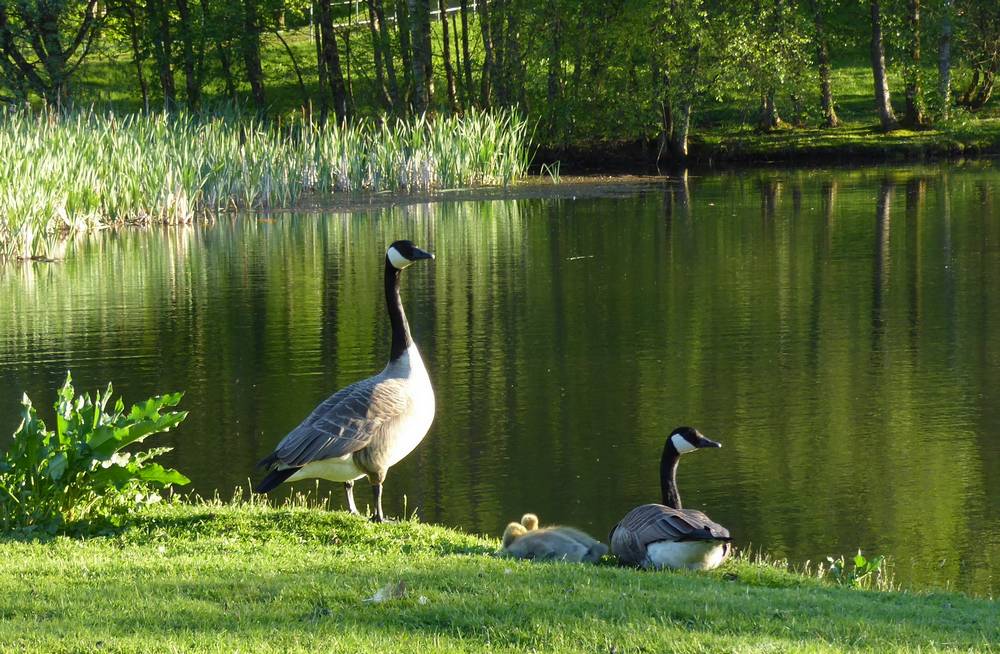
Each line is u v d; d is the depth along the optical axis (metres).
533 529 9.88
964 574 10.68
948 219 32.94
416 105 52.91
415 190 44.53
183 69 58.31
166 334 21.30
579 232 33.16
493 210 38.69
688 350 19.19
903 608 7.87
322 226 36.03
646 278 25.66
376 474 10.38
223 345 20.34
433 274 27.02
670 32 51.38
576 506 12.62
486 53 55.53
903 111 57.06
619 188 44.50
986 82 55.94
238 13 54.09
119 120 46.75
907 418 15.28
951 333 19.72
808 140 52.94
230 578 8.09
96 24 55.59
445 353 19.42
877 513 12.20
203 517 10.41
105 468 10.33
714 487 13.11
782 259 27.47
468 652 6.40
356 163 43.94
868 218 33.81
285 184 41.47
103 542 9.74
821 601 7.87
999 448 14.05
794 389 16.77
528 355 19.12
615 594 7.56
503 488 13.21
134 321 22.50
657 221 34.84
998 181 42.09
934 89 53.22
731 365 18.16
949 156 51.28
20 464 10.23
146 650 6.43
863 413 15.52
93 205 36.34
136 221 38.06
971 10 54.22
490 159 46.44
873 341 19.38
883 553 11.24
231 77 57.28
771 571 9.34
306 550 9.45
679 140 53.28
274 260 29.78
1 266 30.09
